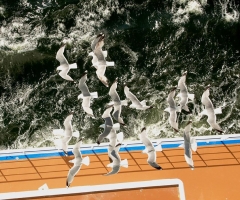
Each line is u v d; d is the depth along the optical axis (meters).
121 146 24.22
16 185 23.34
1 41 29.98
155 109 28.78
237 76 30.17
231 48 30.86
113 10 30.94
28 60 29.75
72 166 23.30
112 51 30.12
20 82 29.39
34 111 28.66
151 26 30.83
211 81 29.92
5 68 29.53
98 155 24.05
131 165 23.97
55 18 30.58
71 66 22.59
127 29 30.66
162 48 30.48
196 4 31.34
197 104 29.17
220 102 29.34
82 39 30.25
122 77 29.61
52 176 23.59
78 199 20.81
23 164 23.66
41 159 23.78
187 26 30.98
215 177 24.00
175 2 31.33
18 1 30.97
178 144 24.36
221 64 30.44
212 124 22.36
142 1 31.31
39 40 30.12
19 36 30.17
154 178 23.83
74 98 29.03
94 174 23.67
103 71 22.17
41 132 28.12
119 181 23.66
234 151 24.52
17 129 28.11
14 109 28.66
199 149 24.53
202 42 30.80
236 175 24.09
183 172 24.03
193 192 23.67
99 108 28.69
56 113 28.66
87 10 30.83
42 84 29.36
